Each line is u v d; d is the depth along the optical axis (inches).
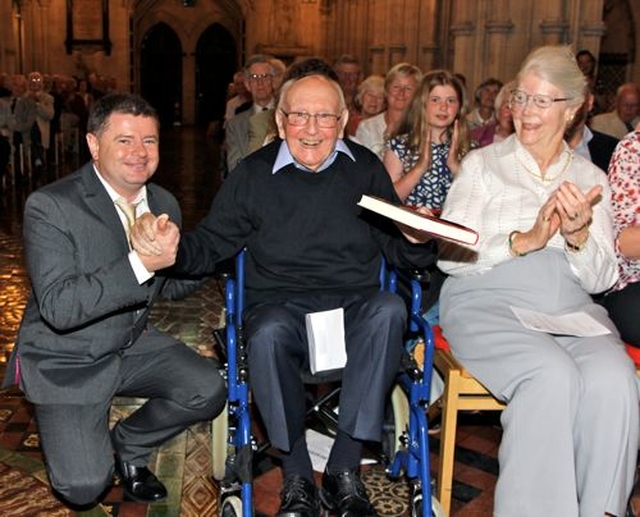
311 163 127.4
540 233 129.0
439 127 178.9
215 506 139.3
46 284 117.3
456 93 176.1
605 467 121.6
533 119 136.8
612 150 183.9
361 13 863.7
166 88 1353.3
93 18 1127.0
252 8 1129.4
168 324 239.8
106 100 121.6
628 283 147.7
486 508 142.9
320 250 131.0
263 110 228.8
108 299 115.0
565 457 119.9
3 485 143.9
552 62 135.2
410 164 181.8
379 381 119.5
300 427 120.6
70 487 124.0
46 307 116.3
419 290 128.9
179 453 157.5
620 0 581.0
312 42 1103.0
